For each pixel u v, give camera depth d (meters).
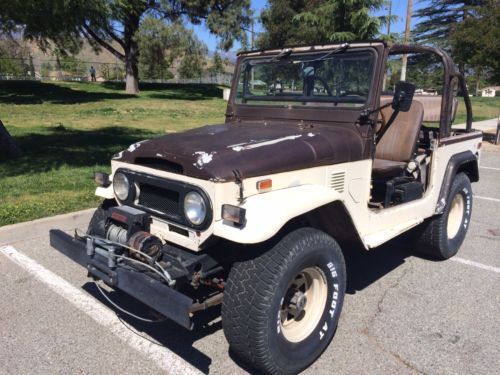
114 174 3.32
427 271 4.54
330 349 3.20
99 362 3.01
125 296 3.88
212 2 28.27
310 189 2.96
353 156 3.39
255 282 2.62
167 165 2.95
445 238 4.64
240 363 3.03
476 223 6.17
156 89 33.34
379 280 4.32
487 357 3.13
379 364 3.04
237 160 2.76
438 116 5.00
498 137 14.26
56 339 3.25
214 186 2.63
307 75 3.76
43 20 8.07
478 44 13.27
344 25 21.28
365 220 3.58
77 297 3.83
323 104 3.66
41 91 26.83
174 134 3.45
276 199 2.76
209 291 3.49
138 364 3.00
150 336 3.32
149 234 2.87
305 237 2.81
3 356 3.04
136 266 2.84
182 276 2.74
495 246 5.29
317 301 3.07
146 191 3.12
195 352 3.14
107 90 30.05
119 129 13.29
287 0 27.66
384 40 3.42
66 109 18.89
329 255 2.97
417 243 4.73
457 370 2.99
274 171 2.88
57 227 5.27
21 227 5.00
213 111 20.34
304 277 2.99
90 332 3.34
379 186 4.09
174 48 27.98
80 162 8.27
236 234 2.53
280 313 2.73
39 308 3.64
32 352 3.09
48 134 11.66
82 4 7.84
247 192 2.75
